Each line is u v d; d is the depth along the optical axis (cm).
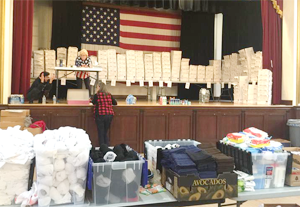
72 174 211
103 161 219
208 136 695
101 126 594
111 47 941
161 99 691
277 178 256
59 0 866
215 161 230
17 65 653
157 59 862
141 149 654
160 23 1005
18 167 208
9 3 610
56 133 231
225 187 226
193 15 1016
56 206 207
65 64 798
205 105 696
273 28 810
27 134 230
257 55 818
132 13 970
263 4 802
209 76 926
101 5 925
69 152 208
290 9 795
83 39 907
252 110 722
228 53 1016
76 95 619
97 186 213
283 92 813
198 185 221
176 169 227
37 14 875
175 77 883
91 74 790
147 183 237
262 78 770
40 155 203
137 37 978
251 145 269
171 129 673
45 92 650
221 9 952
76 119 615
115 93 977
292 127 706
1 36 600
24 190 211
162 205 223
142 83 843
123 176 218
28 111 536
